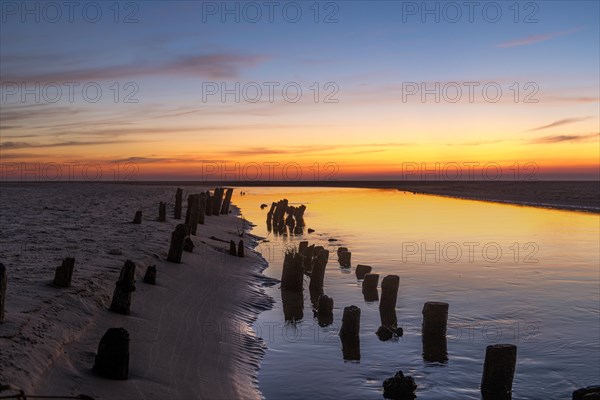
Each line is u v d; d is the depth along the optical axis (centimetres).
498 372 1130
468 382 1208
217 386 1072
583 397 915
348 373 1238
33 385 849
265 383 1162
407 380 1141
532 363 1312
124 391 935
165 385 1006
